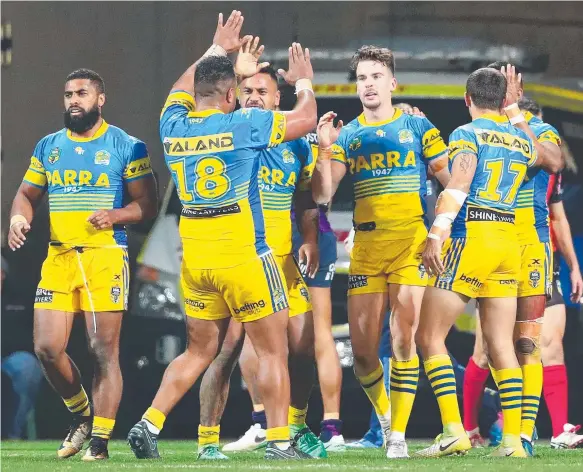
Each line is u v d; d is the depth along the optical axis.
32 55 50.09
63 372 28.02
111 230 27.83
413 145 27.25
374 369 28.33
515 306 26.44
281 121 24.55
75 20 50.34
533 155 26.56
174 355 37.50
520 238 28.22
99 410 27.38
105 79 50.16
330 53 42.34
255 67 26.25
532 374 27.66
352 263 27.81
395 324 27.02
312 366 27.78
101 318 27.61
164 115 25.03
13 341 40.91
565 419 32.66
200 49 49.84
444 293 25.89
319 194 27.41
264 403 25.02
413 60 42.69
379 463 24.25
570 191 41.38
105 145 27.91
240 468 22.97
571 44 45.88
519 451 26.22
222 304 25.28
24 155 49.56
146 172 28.12
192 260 24.80
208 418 27.09
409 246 27.00
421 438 40.12
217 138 24.30
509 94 27.03
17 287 41.19
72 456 28.47
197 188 24.42
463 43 44.03
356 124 27.92
